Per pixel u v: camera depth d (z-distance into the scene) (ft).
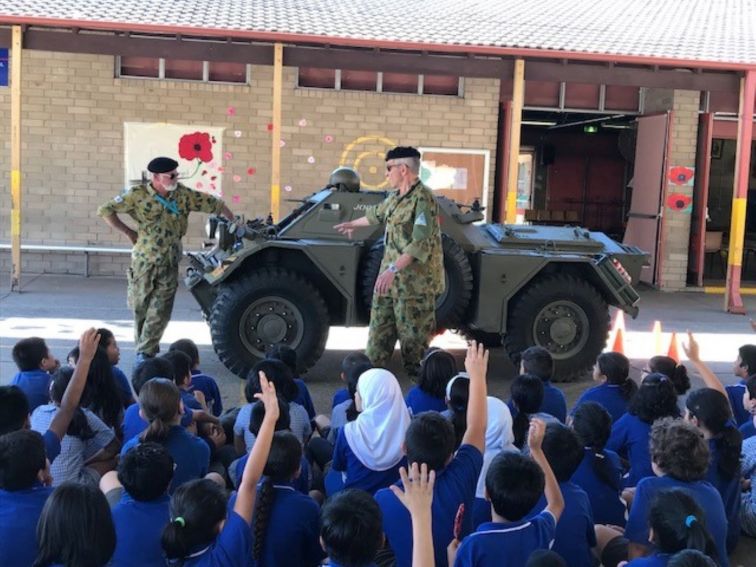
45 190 41.45
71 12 32.27
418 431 10.25
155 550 9.14
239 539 8.74
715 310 38.65
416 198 20.02
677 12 46.39
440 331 23.72
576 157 65.72
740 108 35.94
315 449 14.43
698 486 10.73
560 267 24.29
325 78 42.47
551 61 34.99
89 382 13.44
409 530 9.94
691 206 45.34
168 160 22.07
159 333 22.61
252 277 22.36
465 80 43.24
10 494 9.25
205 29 31.81
